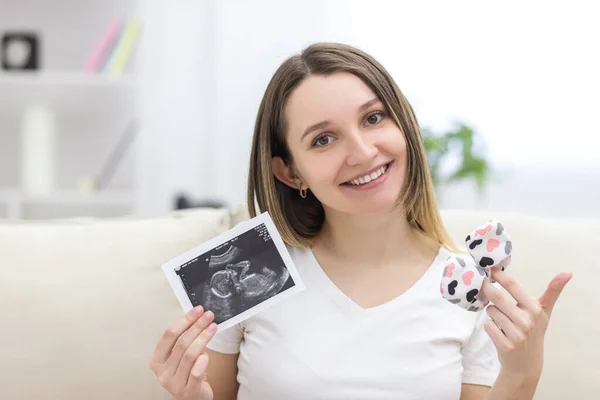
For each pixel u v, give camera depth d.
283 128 1.26
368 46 3.51
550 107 3.37
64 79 3.47
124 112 3.79
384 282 1.29
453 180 2.91
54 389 1.31
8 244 1.38
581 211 3.38
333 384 1.22
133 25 3.53
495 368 1.27
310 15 3.62
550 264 1.40
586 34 3.32
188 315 1.15
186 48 3.69
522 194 3.42
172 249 1.42
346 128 1.19
